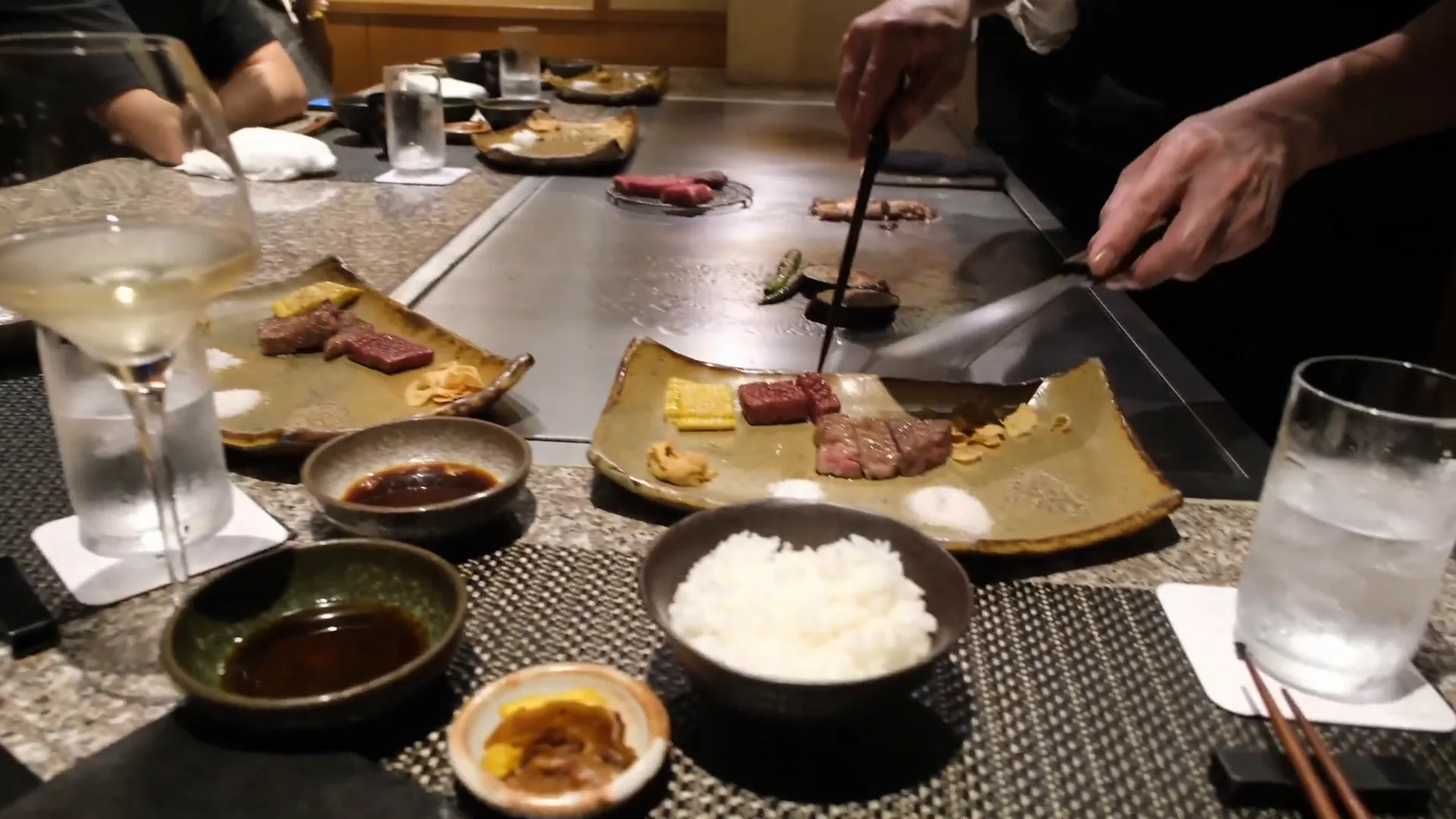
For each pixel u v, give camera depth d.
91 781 0.53
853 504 0.87
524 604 0.72
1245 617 0.69
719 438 0.98
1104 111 2.15
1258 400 1.84
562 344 1.21
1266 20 1.74
